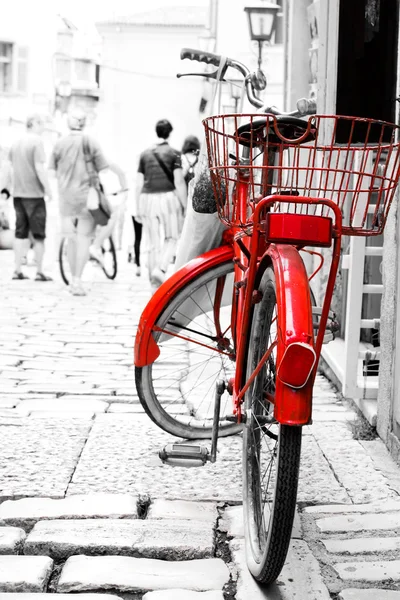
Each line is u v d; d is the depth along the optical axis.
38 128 12.20
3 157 19.73
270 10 10.58
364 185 5.10
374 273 6.31
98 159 10.78
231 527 3.48
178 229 10.98
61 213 10.92
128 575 3.09
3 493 3.77
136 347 4.17
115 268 13.28
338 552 3.29
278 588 3.01
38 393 5.65
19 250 12.72
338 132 5.31
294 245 2.82
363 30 5.30
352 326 4.96
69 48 23.70
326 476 4.04
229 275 4.17
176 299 4.09
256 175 3.68
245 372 3.20
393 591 3.01
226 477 4.01
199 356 6.78
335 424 4.90
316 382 6.04
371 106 5.34
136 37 35.75
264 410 3.09
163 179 10.88
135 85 35.41
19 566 3.13
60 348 7.26
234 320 3.81
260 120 3.07
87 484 3.89
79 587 3.03
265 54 10.77
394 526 3.51
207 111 5.18
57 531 3.39
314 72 7.74
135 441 4.51
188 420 4.73
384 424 4.51
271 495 2.94
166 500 3.74
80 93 20.34
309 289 2.71
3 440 4.50
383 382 4.54
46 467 4.10
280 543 2.74
